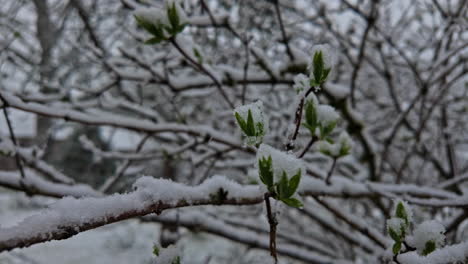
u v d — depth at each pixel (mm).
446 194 375
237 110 186
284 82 540
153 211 187
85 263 1699
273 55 687
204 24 502
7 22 712
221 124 825
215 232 482
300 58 519
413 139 651
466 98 655
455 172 691
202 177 517
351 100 596
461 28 561
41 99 513
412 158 886
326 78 204
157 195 191
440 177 822
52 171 443
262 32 678
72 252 1847
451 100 651
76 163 1820
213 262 1351
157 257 217
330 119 242
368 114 954
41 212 156
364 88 922
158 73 542
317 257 544
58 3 873
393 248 208
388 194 354
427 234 204
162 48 686
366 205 814
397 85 864
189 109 825
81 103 552
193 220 470
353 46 726
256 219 778
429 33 788
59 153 1806
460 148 879
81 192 361
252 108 185
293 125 213
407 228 209
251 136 183
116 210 173
